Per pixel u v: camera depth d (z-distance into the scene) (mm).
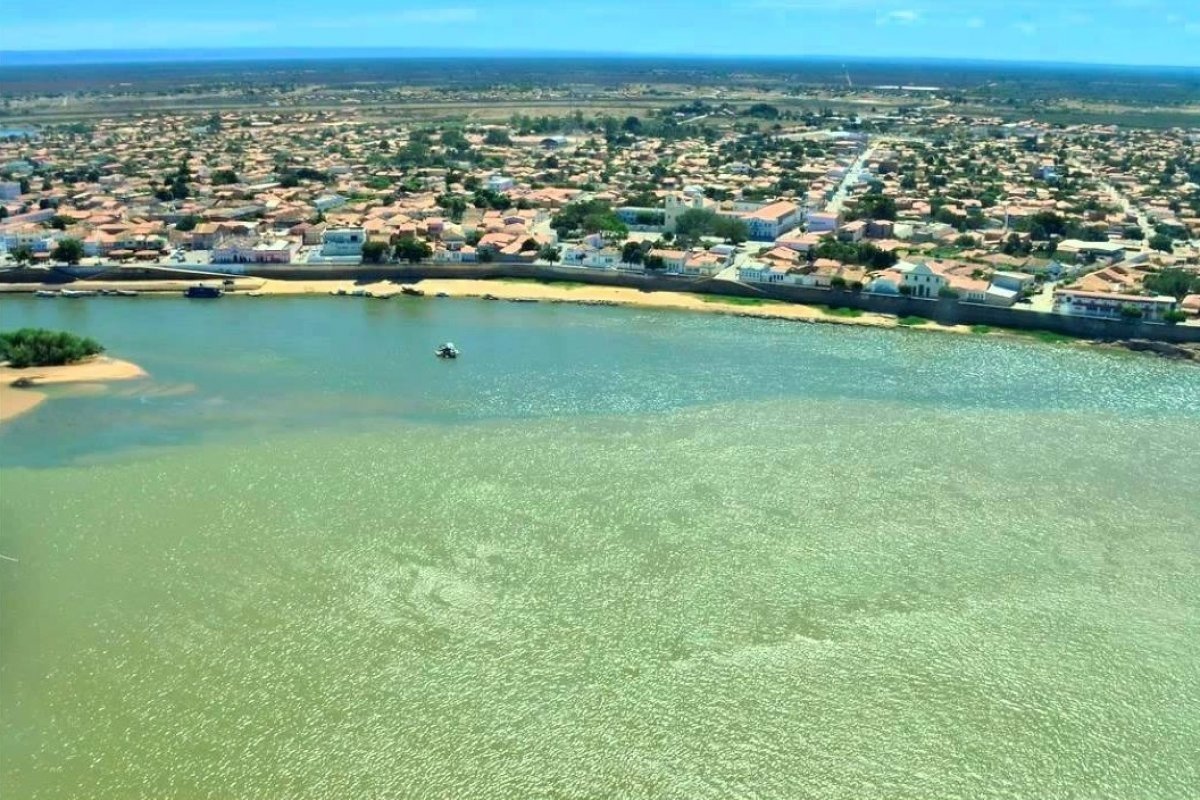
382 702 97875
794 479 142000
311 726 94750
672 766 91250
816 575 118750
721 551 123188
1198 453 152875
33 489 137875
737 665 103812
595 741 93938
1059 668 103688
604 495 136375
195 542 124125
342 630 107875
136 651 103938
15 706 96188
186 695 98125
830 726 96062
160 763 90062
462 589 115062
